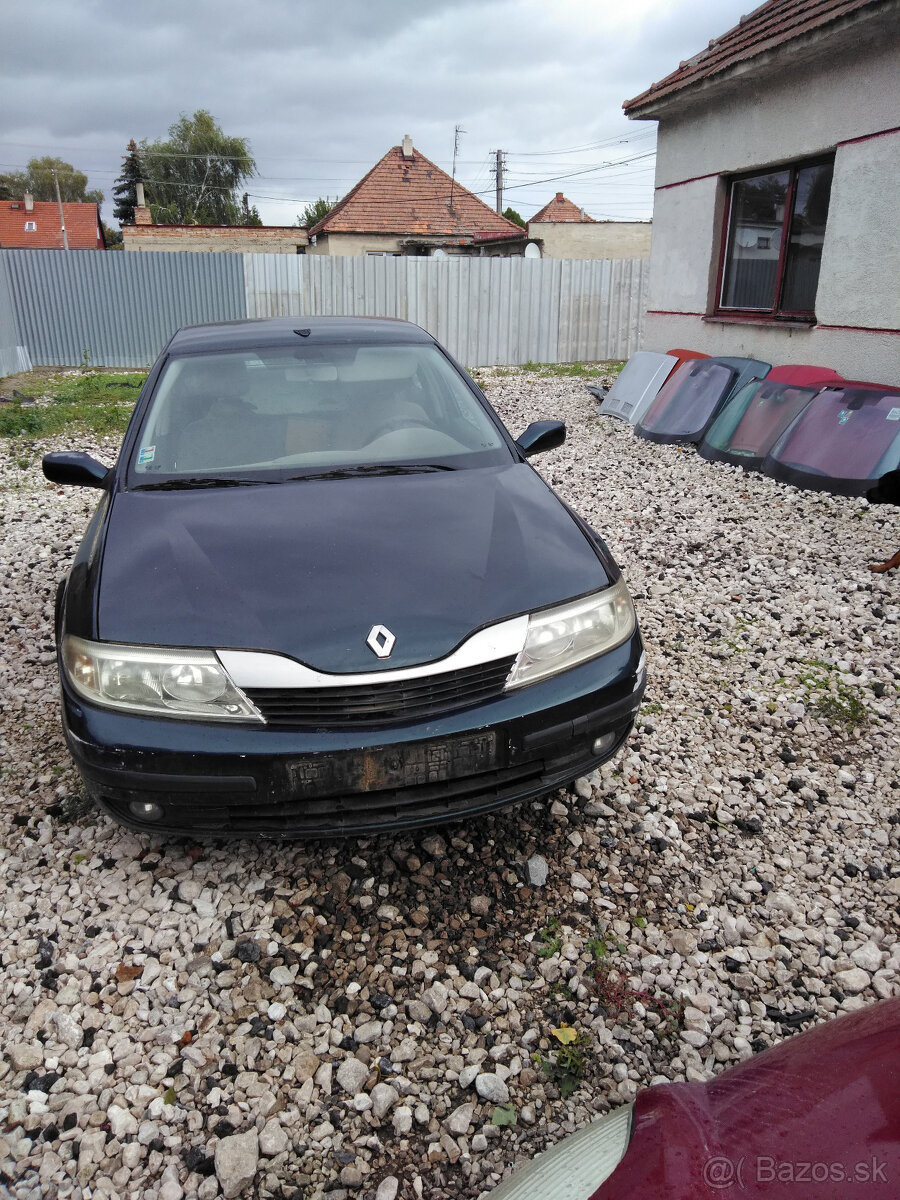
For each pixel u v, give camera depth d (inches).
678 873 106.6
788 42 290.4
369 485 121.4
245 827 94.7
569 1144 57.9
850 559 207.0
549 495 125.0
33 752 133.4
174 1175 72.4
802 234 327.3
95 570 104.8
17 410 445.1
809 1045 56.6
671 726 137.9
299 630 92.7
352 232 1203.9
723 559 211.9
